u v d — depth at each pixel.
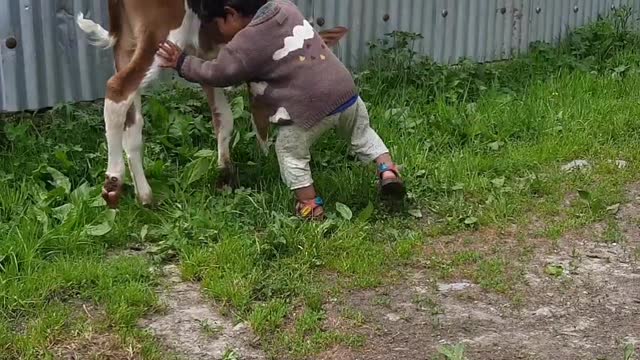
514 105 4.61
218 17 3.44
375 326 2.95
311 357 2.81
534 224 3.59
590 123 4.46
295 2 4.83
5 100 4.23
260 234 3.41
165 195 3.58
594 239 3.50
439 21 5.38
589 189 3.85
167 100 4.28
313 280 3.16
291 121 3.43
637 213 3.70
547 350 2.87
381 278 3.20
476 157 4.04
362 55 5.13
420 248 3.38
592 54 5.64
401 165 3.88
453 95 4.71
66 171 3.72
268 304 2.99
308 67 3.40
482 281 3.19
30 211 3.38
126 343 2.80
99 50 4.39
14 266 3.09
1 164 3.75
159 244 3.32
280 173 3.67
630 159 4.16
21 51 4.22
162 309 2.99
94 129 4.09
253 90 3.48
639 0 6.46
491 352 2.85
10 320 2.90
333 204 3.62
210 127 4.07
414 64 5.04
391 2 5.16
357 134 3.57
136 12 3.37
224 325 2.93
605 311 3.06
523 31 5.78
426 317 3.00
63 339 2.82
